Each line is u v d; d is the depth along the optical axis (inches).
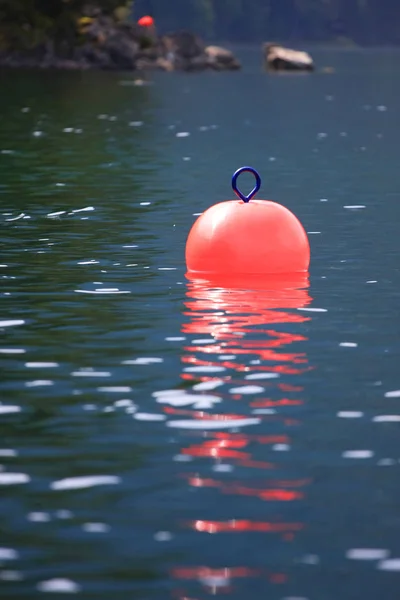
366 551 436.5
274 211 979.3
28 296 879.7
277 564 426.9
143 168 1824.6
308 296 874.1
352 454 536.1
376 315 810.2
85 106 3326.8
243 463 526.0
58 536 450.9
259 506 477.7
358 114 3235.7
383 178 1701.5
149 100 3639.3
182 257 1042.7
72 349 724.0
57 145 2193.7
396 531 452.8
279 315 811.4
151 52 5654.5
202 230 978.7
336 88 4532.5
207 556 433.4
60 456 537.6
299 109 3412.9
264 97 3927.2
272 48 6028.5
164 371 673.0
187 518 466.0
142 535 451.2
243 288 901.8
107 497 488.4
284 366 681.6
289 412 597.0
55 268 991.0
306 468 518.9
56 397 626.8
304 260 979.3
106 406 610.2
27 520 466.3
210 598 403.2
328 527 456.8
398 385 642.8
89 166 1843.0
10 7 5241.1
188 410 601.9
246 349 718.5
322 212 1352.1
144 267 995.3
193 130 2623.0
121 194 1494.8
